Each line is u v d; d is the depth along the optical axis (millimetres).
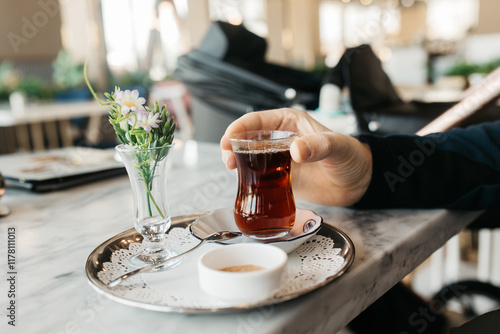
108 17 7680
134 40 7938
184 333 395
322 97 2039
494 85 848
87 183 1109
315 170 728
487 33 5867
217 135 2531
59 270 565
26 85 4992
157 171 562
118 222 773
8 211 848
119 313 437
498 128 766
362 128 1481
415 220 679
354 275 489
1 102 4941
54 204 918
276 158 578
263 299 416
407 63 5012
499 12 5688
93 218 805
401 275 602
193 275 502
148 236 576
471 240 2004
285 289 445
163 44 8031
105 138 3590
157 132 559
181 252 583
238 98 2393
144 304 415
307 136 587
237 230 643
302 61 10414
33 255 625
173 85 3645
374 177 702
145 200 565
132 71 7957
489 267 1735
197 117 2598
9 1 5543
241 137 625
